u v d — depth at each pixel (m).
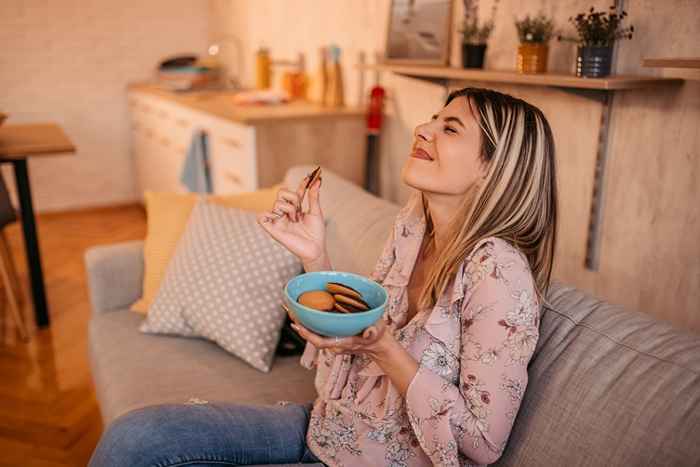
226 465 1.19
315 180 1.22
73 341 2.80
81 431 2.14
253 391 1.61
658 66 1.43
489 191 1.08
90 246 4.06
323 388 1.27
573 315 1.13
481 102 1.11
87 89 4.75
